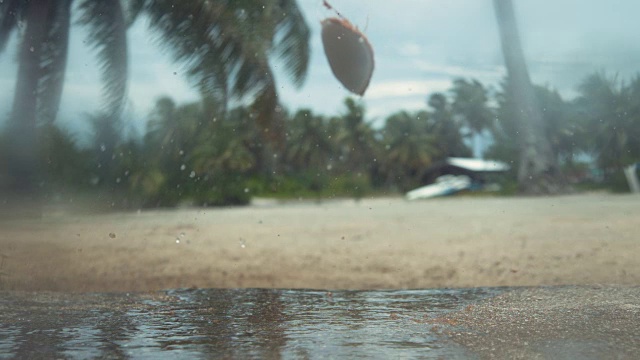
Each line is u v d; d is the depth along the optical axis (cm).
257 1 845
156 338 167
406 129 5050
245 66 830
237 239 552
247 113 1073
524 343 157
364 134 4138
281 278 314
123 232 634
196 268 354
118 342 163
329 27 255
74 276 314
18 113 947
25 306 221
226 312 209
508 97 2155
